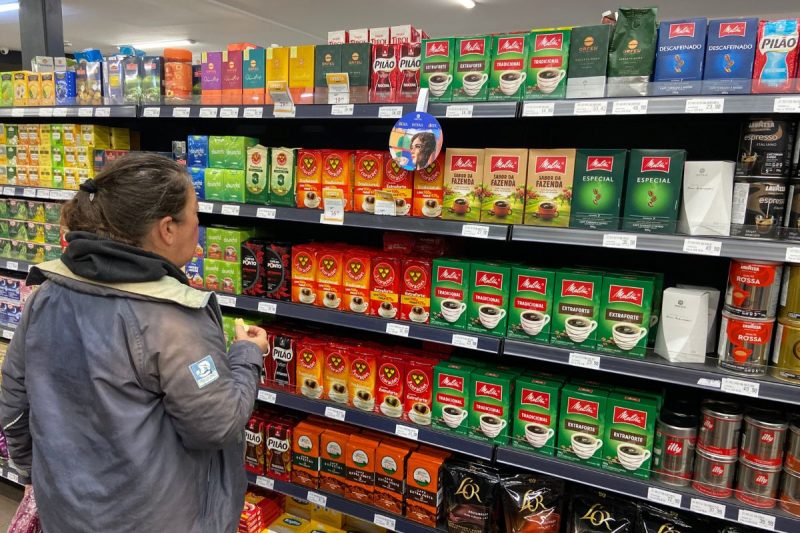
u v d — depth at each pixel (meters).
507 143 2.37
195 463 1.24
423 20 8.13
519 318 1.92
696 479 1.74
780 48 1.53
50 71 3.08
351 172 2.16
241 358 1.39
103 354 1.10
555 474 1.88
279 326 2.55
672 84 1.62
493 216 1.91
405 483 2.16
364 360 2.22
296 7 7.68
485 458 1.97
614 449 1.83
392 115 1.96
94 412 1.14
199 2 7.49
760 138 1.58
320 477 2.35
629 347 1.78
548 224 1.84
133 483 1.13
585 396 1.85
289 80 2.20
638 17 1.67
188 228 1.24
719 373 1.63
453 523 2.06
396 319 2.13
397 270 2.12
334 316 2.21
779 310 1.62
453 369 2.05
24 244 3.13
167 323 1.13
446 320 2.04
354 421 2.21
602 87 1.70
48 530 1.22
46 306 1.20
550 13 7.46
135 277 1.13
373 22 8.41
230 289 2.46
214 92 2.37
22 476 1.66
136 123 3.12
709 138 2.07
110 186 1.14
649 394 1.86
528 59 1.78
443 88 1.91
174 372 1.12
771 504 1.65
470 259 2.11
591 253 2.32
